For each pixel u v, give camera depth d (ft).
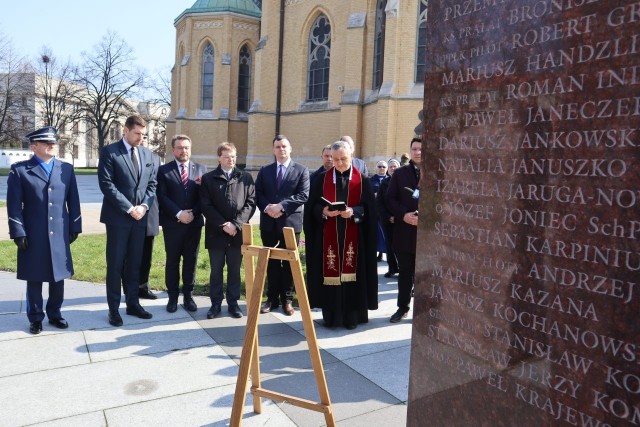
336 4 72.49
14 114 163.02
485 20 7.34
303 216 19.60
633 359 5.57
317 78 78.13
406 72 59.52
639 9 5.47
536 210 6.61
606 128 5.80
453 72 7.91
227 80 100.63
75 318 18.45
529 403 6.75
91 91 168.35
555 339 6.40
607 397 5.84
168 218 19.40
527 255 6.75
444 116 8.11
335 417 11.41
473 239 7.59
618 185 5.69
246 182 19.17
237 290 19.12
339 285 17.69
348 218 17.67
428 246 8.48
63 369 13.91
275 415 11.55
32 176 16.52
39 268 16.46
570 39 6.16
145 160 18.57
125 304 20.52
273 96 83.71
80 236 36.78
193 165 20.45
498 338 7.19
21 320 18.11
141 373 13.73
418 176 18.25
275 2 82.53
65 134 202.28
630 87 5.57
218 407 11.89
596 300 5.93
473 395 7.63
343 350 15.66
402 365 14.46
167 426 11.00
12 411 11.53
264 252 10.01
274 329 17.66
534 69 6.62
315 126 77.25
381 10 64.75
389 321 18.84
